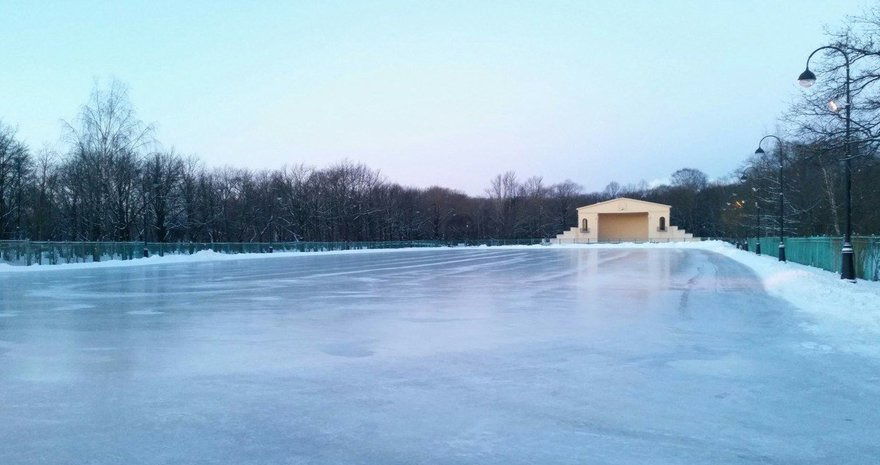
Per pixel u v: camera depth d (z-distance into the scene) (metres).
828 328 13.38
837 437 6.23
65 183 61.56
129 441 6.06
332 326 13.83
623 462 5.52
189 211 80.94
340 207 105.19
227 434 6.29
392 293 21.83
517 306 17.67
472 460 5.57
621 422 6.70
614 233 118.19
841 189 47.50
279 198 95.62
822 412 7.11
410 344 11.52
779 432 6.38
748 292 21.81
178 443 6.01
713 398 7.69
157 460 5.55
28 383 8.48
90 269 40.47
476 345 11.40
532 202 134.62
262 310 16.89
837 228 44.41
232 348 11.13
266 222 97.81
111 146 54.88
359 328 13.51
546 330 13.17
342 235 106.62
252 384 8.42
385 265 43.38
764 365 9.64
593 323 14.21
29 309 17.25
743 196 79.69
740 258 49.97
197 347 11.23
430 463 5.50
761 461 5.57
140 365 9.66
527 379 8.71
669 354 10.52
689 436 6.24
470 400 7.59
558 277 29.67
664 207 110.81
